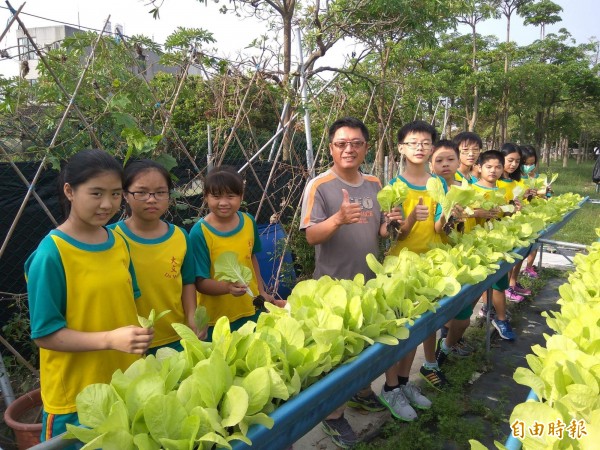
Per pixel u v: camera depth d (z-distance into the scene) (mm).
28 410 2615
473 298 2590
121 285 1757
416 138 2963
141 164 2061
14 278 3307
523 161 6141
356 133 2588
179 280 2203
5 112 2715
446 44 21578
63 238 1634
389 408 2887
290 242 4426
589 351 1562
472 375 3529
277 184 5133
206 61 3668
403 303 1904
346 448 2598
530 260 5961
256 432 1134
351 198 2660
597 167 15836
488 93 20359
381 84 6531
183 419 1062
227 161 4535
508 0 22469
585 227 9688
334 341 1499
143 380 1135
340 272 2668
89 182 1584
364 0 6625
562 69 22000
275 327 1519
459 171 4145
